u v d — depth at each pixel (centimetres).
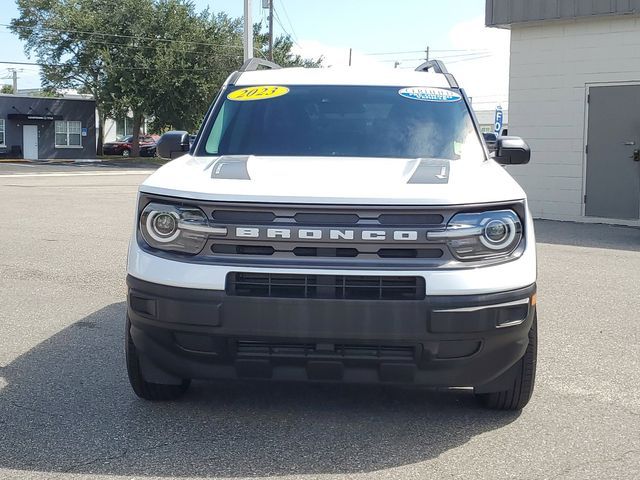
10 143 5209
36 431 436
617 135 1468
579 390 517
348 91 568
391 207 396
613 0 1412
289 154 512
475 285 393
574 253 1104
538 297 809
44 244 1144
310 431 440
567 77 1516
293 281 393
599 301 791
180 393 486
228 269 394
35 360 573
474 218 402
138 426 445
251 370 408
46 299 782
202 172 450
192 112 5416
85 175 3497
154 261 407
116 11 5331
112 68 5288
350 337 389
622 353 606
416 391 510
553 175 1548
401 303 388
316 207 396
